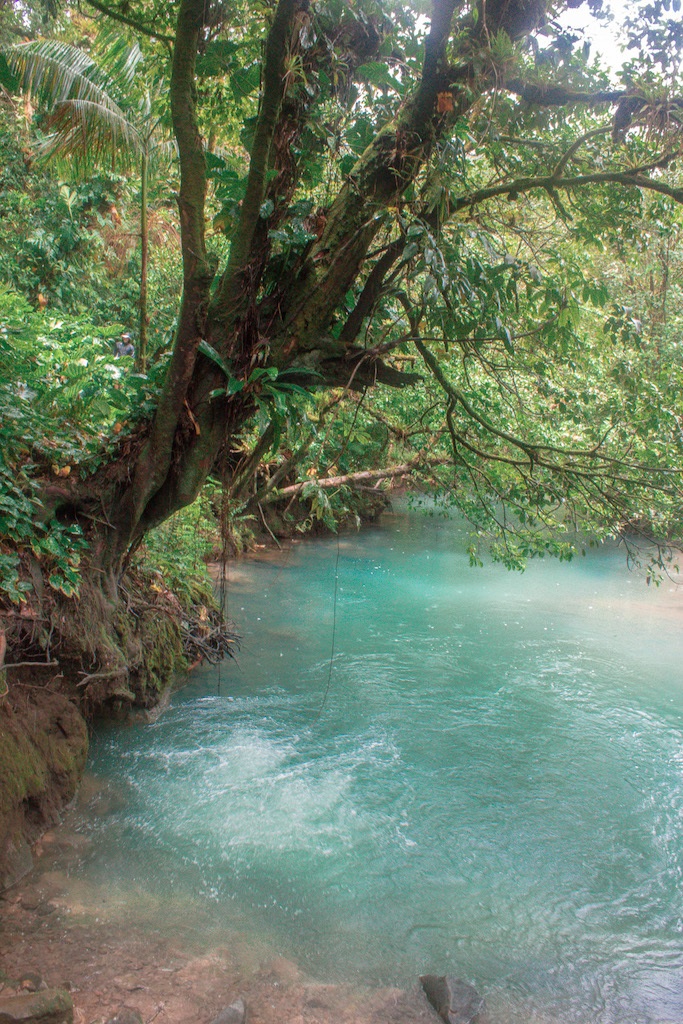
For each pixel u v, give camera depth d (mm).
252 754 6230
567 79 5641
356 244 5527
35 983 3568
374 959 4082
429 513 10016
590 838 5398
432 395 7996
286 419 5836
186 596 7918
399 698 7527
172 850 4883
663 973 4148
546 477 6973
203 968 3838
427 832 5332
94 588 5992
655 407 6871
